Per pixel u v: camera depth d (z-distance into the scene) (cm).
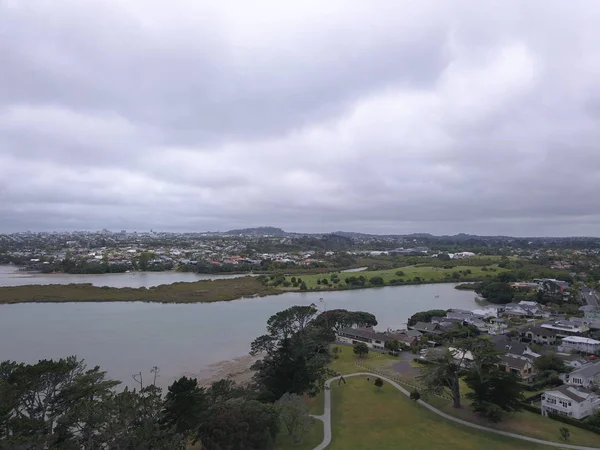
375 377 6912
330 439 4700
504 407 5078
